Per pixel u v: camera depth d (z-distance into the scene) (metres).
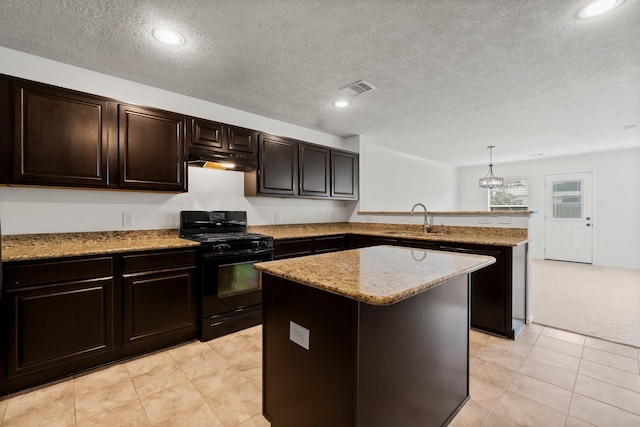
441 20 1.81
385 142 5.06
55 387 1.89
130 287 2.22
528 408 1.71
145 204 2.80
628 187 5.59
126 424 1.58
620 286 4.23
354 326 1.09
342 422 1.13
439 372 1.53
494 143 5.11
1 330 1.77
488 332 2.74
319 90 2.86
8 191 2.18
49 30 1.89
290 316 1.38
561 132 4.38
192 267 2.55
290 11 1.73
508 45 2.08
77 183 2.18
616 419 1.61
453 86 2.78
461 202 7.88
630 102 3.16
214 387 1.91
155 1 1.63
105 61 2.28
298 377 1.33
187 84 2.71
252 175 3.36
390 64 2.36
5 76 1.94
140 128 2.48
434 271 1.37
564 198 6.30
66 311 1.97
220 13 1.74
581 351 2.37
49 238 2.33
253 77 2.58
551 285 4.28
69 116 2.16
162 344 2.42
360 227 4.54
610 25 1.84
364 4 1.67
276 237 3.18
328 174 4.07
